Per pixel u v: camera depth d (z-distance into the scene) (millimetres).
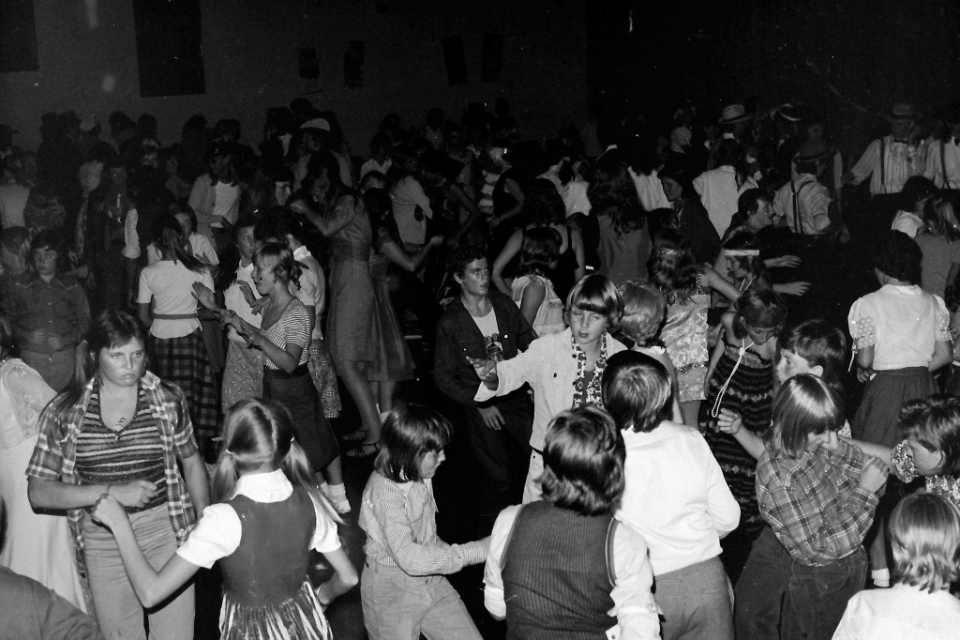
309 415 5281
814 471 3594
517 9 15742
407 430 3453
